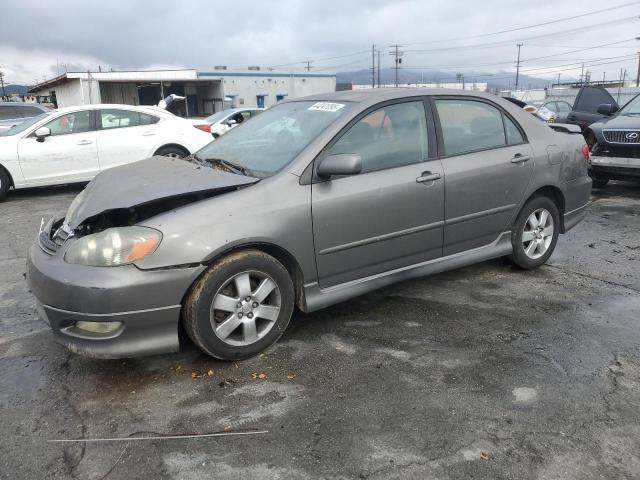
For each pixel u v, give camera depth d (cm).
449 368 321
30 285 315
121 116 933
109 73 2839
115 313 287
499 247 453
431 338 361
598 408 281
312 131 368
